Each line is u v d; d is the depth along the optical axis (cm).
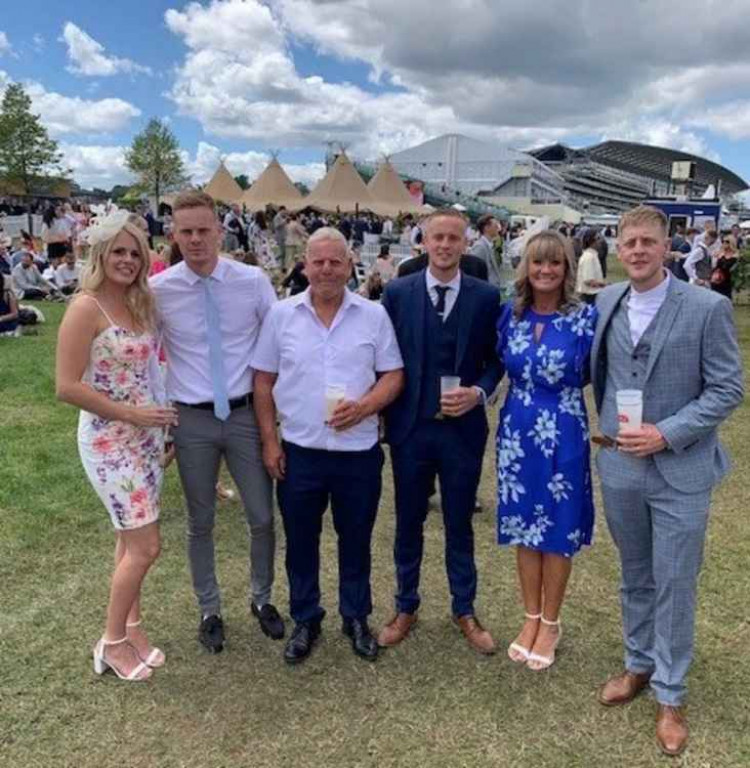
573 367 292
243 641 338
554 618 320
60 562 409
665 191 14350
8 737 271
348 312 305
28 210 2811
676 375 260
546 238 291
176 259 439
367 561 332
